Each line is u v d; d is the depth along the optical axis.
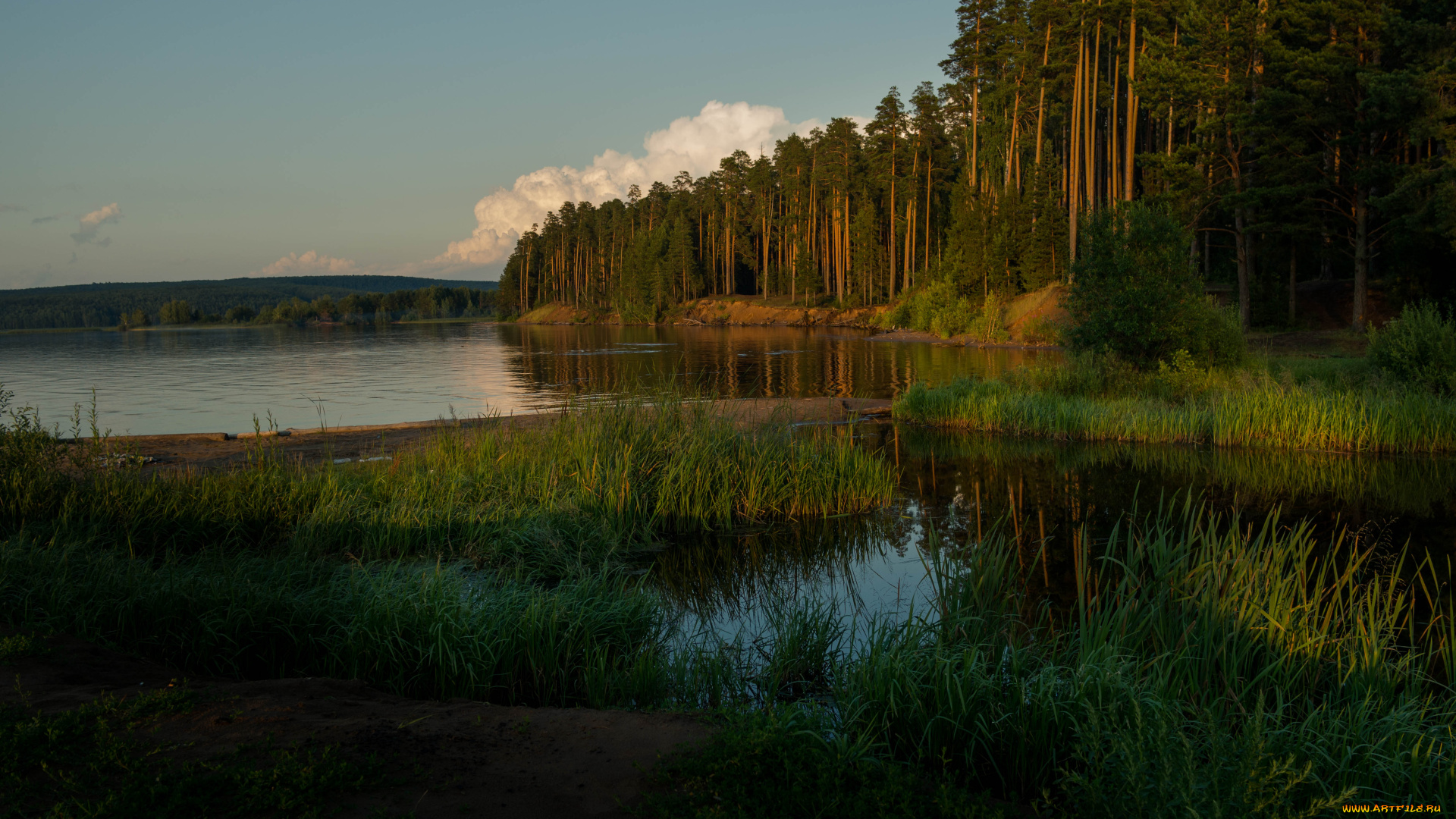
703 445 13.00
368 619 6.61
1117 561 6.81
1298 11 32.44
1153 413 18.80
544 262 150.50
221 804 3.58
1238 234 36.88
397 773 4.05
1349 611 6.79
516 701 6.17
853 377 33.94
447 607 6.76
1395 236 31.31
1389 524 11.19
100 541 9.21
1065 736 4.72
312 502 11.06
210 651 6.48
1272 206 35.84
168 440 18.50
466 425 20.16
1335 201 35.81
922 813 3.76
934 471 15.62
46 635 5.93
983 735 4.80
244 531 10.23
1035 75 54.44
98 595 6.81
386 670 6.29
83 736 4.23
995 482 14.51
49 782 3.74
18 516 9.85
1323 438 16.80
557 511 10.88
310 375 39.88
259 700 5.02
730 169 112.12
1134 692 4.80
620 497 11.70
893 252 78.69
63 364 50.69
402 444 17.78
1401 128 30.20
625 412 13.88
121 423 23.00
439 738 4.56
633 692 6.17
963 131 82.44
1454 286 30.95
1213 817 3.35
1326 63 31.69
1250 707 5.54
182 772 3.82
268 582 7.76
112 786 3.72
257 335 105.44
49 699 4.75
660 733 4.79
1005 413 20.02
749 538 11.38
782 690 6.43
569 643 6.60
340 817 3.54
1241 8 34.28
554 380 34.66
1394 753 4.45
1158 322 21.62
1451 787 4.07
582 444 12.70
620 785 4.03
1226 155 37.62
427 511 10.59
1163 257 21.70
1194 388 20.73
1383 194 35.12
